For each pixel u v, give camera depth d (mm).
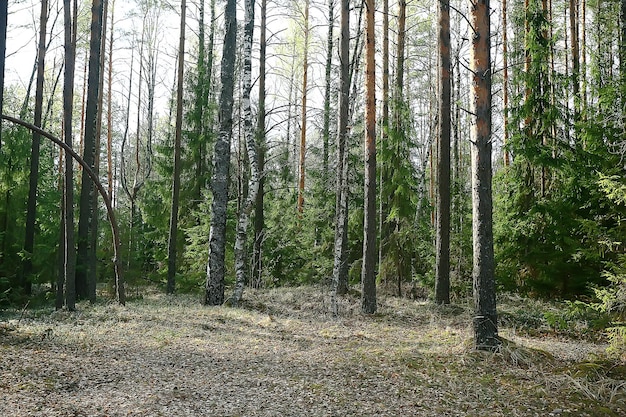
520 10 17984
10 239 17547
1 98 10367
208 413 6145
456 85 24250
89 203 17219
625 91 12789
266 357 9000
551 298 15102
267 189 24047
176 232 19969
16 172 17781
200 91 22359
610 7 18391
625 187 8352
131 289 18469
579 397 7035
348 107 16000
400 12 18781
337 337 11023
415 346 10078
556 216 14719
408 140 18062
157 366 8109
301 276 21594
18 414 5750
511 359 8727
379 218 20312
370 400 6805
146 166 32125
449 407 6609
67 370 7578
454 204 21547
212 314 13375
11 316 13211
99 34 15609
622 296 8148
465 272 18312
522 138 15570
